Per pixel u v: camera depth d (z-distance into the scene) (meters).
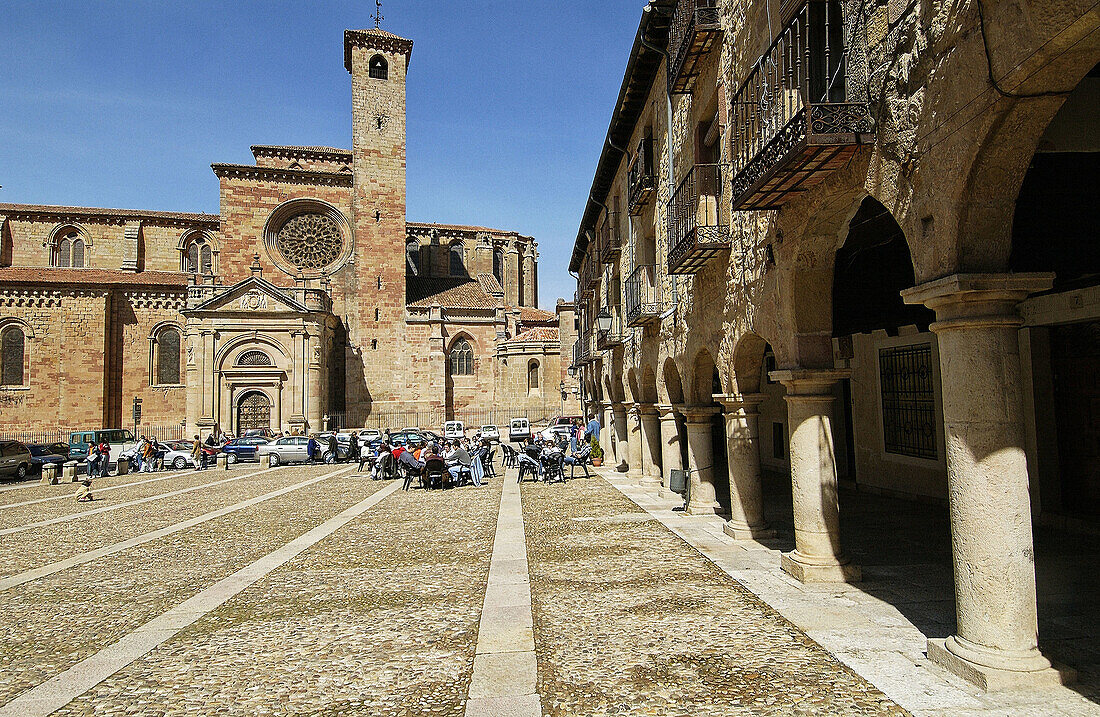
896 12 5.59
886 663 5.48
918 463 13.81
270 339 44.72
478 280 62.88
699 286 12.12
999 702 4.64
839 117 5.99
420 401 53.38
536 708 5.04
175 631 7.34
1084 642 5.77
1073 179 6.33
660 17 13.52
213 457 34.44
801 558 8.20
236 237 51.78
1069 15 3.68
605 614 7.25
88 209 54.62
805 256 7.63
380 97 55.03
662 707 4.94
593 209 26.14
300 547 12.03
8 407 46.84
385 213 54.34
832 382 7.96
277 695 5.54
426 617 7.52
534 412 54.34
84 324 48.25
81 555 11.95
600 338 22.36
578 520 13.52
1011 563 4.81
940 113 4.96
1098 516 10.23
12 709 5.41
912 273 9.31
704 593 7.81
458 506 16.55
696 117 11.88
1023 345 11.30
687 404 13.45
